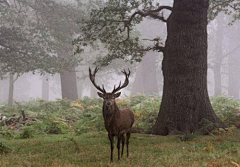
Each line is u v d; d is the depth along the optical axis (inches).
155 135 553.3
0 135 576.1
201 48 568.1
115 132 313.0
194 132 551.8
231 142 432.5
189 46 563.5
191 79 563.5
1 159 333.4
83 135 560.1
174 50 570.3
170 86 573.0
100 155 348.8
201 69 569.0
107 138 500.7
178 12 569.3
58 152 378.0
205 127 534.0
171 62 573.9
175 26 572.7
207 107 571.2
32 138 540.1
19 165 298.7
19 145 448.5
